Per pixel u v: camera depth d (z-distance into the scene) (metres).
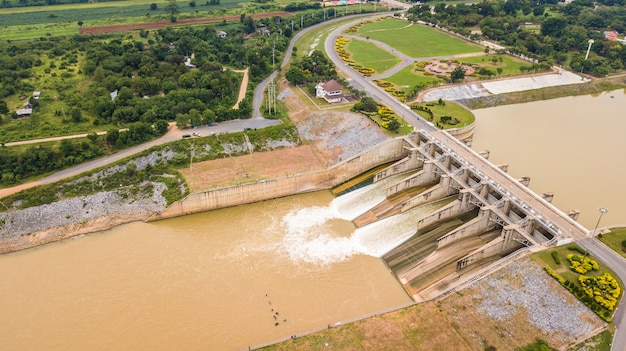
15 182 129.12
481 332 85.12
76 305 98.50
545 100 199.25
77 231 119.38
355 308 97.38
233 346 89.06
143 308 97.50
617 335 80.06
